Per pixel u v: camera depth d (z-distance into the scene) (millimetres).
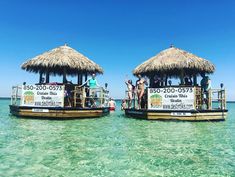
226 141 9180
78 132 10758
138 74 18016
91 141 8961
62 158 6746
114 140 9188
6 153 7129
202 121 14828
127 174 5625
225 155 7234
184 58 16078
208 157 7008
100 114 16844
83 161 6520
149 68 16469
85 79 18281
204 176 5535
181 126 12883
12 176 5375
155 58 17203
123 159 6750
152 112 15344
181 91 15008
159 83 16828
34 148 7750
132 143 8719
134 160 6668
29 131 10734
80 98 16406
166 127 12500
